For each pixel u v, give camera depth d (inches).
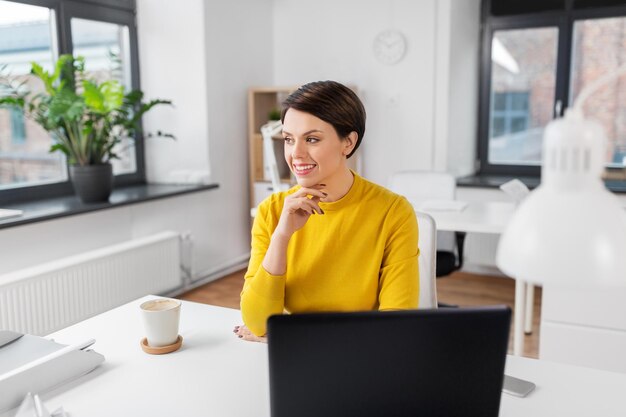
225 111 174.1
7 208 129.1
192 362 50.8
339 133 48.1
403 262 51.4
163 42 166.9
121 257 134.0
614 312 92.6
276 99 199.0
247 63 183.5
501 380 31.9
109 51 145.3
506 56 185.0
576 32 174.1
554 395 44.8
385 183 186.7
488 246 173.5
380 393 31.5
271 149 137.7
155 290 145.6
